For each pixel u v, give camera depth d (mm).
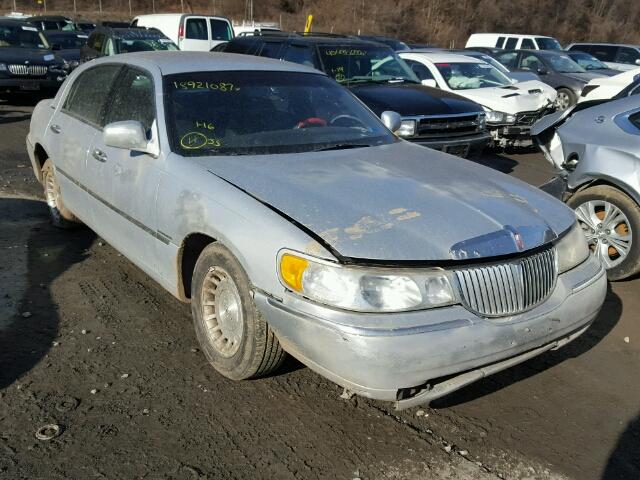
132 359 3607
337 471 2775
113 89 4566
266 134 3920
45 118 5523
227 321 3340
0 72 12469
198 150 3693
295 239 2822
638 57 19250
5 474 2662
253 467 2775
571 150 5258
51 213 5688
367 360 2598
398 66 9562
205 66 4281
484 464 2863
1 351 3631
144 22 19609
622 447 3020
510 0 56281
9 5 51750
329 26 49094
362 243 2760
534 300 2998
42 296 4363
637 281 5074
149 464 2766
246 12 52500
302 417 3143
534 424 3172
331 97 4516
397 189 3252
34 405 3143
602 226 4977
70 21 26156
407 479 2746
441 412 3238
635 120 4918
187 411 3150
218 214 3193
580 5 58750
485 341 2760
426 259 2740
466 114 8031
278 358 3193
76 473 2689
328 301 2684
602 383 3570
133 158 3965
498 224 2986
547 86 11117
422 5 53219
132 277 4746
